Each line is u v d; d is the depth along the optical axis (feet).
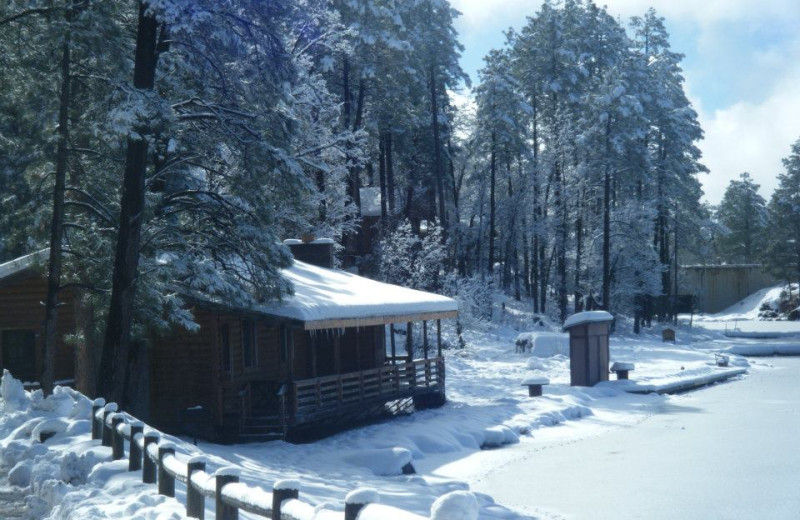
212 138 76.02
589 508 55.98
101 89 71.67
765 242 396.16
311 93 123.44
